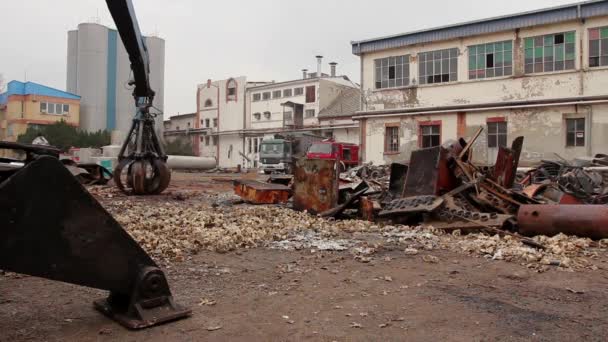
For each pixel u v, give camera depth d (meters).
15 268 2.57
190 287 4.19
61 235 2.73
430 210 7.48
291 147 35.44
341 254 5.74
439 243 6.40
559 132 23.98
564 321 3.38
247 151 58.34
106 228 2.93
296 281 4.44
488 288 4.25
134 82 13.39
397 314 3.51
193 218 8.32
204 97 63.88
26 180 2.60
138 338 2.96
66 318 3.31
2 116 56.88
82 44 56.72
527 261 5.30
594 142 23.02
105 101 57.84
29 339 2.93
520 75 25.31
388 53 30.31
